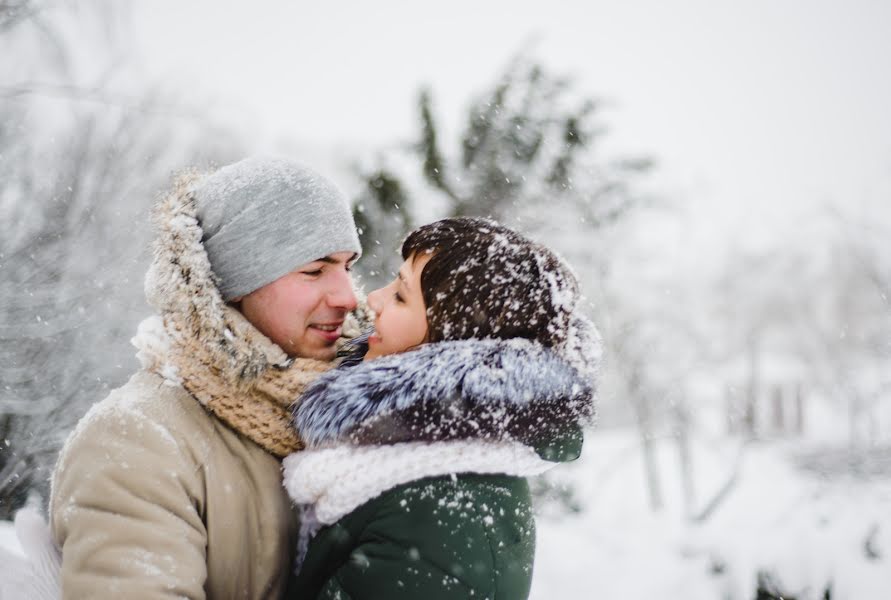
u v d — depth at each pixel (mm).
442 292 1147
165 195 1253
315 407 1083
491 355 1069
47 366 3594
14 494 3334
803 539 2543
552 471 5500
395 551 1009
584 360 1191
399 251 1291
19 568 1081
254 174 1266
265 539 1145
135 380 1163
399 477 1032
